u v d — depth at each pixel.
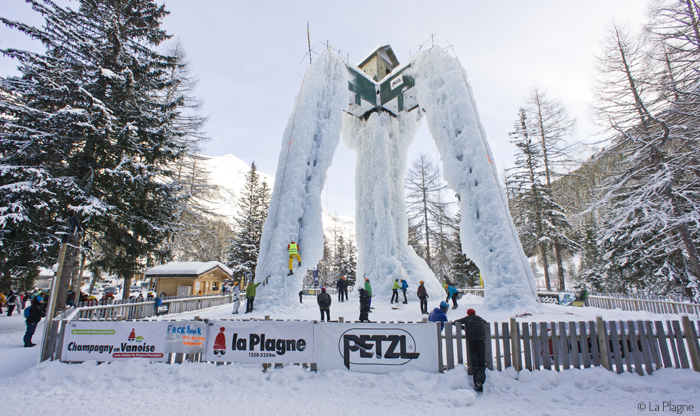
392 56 25.75
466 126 15.10
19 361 6.94
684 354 5.24
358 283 20.95
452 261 33.72
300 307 12.91
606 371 5.04
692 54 13.70
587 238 33.88
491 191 13.73
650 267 20.22
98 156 13.72
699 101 13.56
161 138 14.38
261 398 4.64
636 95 15.59
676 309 11.81
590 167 23.03
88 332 5.92
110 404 4.52
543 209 25.80
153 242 14.45
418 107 22.61
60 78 12.79
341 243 49.62
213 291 26.05
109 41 14.44
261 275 13.42
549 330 5.39
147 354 5.77
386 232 20.09
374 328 5.46
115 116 13.60
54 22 12.75
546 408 4.29
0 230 10.24
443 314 7.33
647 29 14.89
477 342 4.91
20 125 11.23
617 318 10.55
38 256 11.63
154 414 4.22
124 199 13.67
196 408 4.37
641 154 15.38
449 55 16.83
